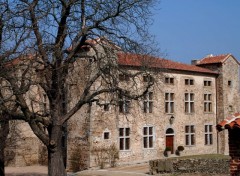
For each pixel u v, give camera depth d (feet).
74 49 65.92
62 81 66.54
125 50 66.74
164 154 135.44
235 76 160.25
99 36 65.87
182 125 142.51
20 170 120.47
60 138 66.85
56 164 65.77
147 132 131.34
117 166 121.19
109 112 120.37
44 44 60.34
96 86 97.86
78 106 67.97
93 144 115.96
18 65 59.82
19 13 58.44
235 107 159.43
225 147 152.46
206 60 160.86
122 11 63.87
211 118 152.87
